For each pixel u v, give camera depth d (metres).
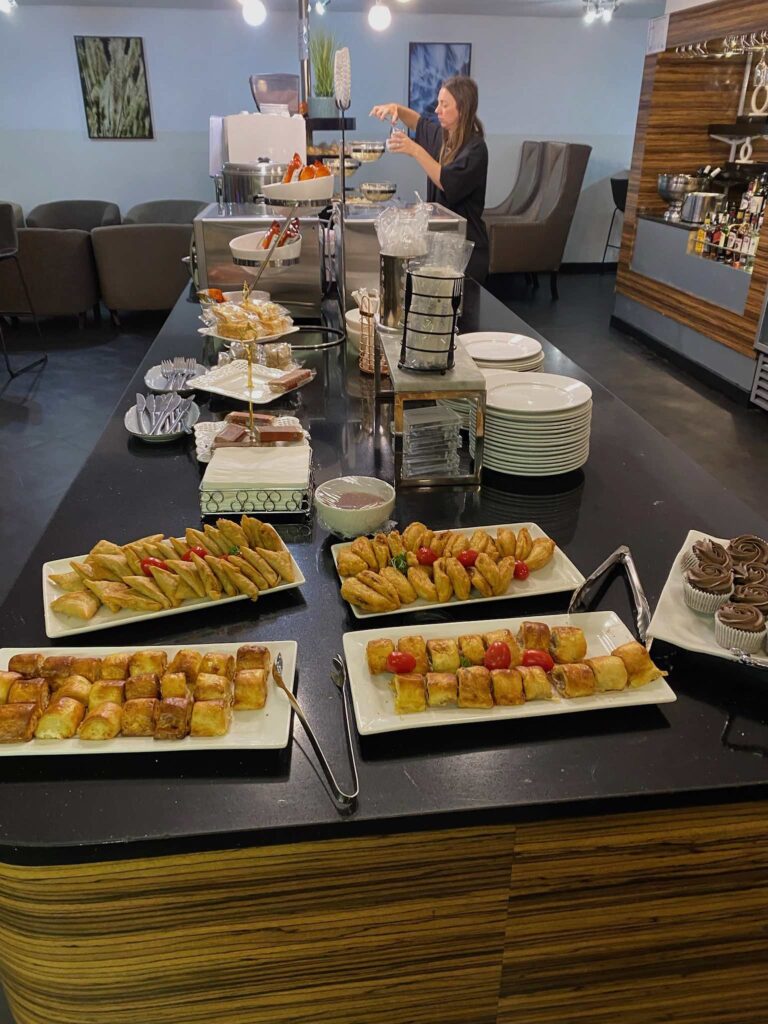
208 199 6.66
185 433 1.49
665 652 0.94
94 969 0.83
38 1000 0.88
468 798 0.74
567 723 0.83
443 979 0.91
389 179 6.87
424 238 1.44
